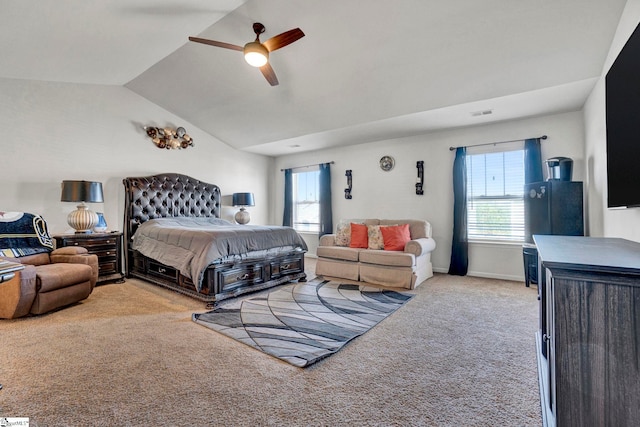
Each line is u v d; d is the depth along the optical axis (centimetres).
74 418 139
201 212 536
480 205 450
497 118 412
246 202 586
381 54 312
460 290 368
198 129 552
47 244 325
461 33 271
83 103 414
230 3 272
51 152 385
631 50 152
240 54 348
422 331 244
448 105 369
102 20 263
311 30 297
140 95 471
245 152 641
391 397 157
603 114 280
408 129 471
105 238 391
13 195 356
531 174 400
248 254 350
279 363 192
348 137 522
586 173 358
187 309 296
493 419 140
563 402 98
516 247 420
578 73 287
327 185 598
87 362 191
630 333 91
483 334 238
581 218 327
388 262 384
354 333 238
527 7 239
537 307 304
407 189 513
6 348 209
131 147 462
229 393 159
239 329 246
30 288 260
